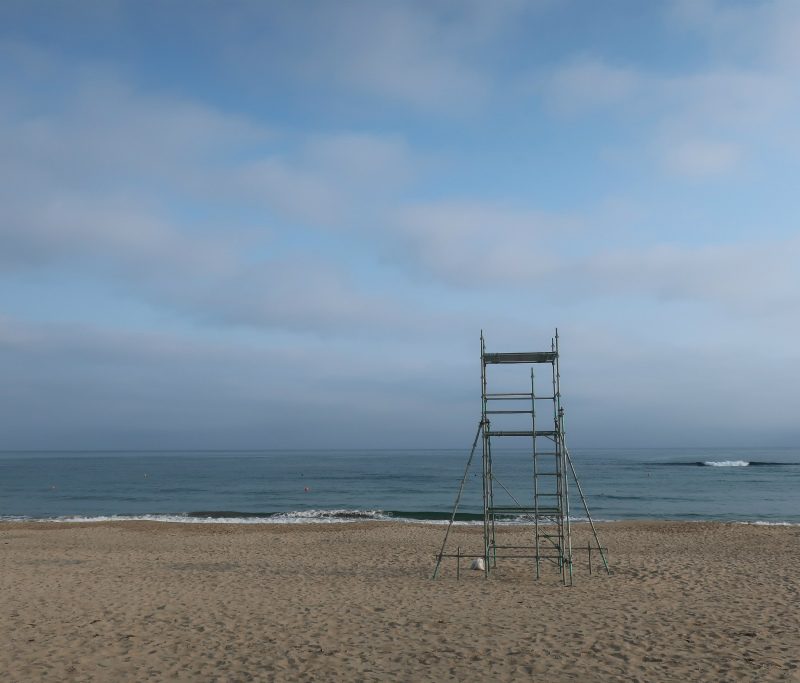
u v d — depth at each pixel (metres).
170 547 21.30
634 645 9.17
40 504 47.22
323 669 8.26
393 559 18.20
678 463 126.12
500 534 24.48
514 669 8.20
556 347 14.63
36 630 10.11
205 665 8.45
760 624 10.34
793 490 59.00
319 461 158.25
